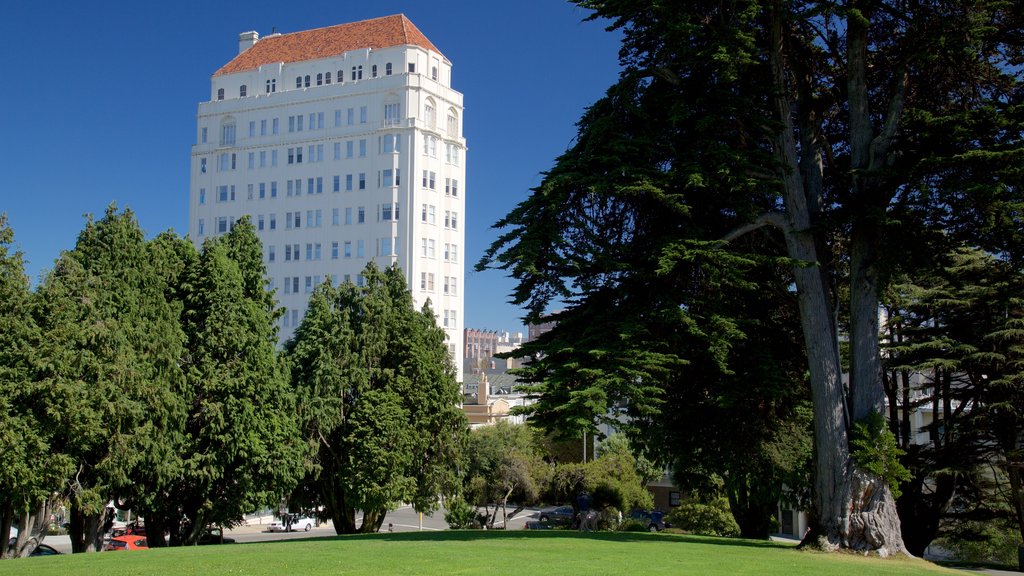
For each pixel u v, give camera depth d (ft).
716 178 66.44
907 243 67.67
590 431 61.16
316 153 274.77
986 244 69.41
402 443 113.70
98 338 82.64
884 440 66.80
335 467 116.16
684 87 71.72
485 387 293.84
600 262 66.23
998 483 102.53
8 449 75.92
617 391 63.82
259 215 279.08
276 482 99.25
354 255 267.18
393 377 118.83
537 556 54.70
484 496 160.25
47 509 88.74
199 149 286.66
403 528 195.31
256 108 282.36
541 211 67.00
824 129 83.76
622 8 68.49
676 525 162.40
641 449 85.30
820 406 69.67
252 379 98.48
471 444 158.61
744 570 51.31
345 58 278.26
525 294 68.44
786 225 71.61
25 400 78.43
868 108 77.61
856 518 66.44
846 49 75.56
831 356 70.13
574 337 67.41
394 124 266.16
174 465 90.79
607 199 69.77
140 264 94.43
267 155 280.51
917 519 96.94
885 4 70.33
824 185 80.59
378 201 265.75
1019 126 62.03
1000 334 91.09
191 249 104.22
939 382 102.58
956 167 62.69
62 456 79.05
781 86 71.05
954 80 73.10
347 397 116.98
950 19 66.95
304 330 121.39
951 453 93.86
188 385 95.45
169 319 94.68
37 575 46.80
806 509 99.14
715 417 79.10
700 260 65.31
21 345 79.05
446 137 275.39
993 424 92.02
